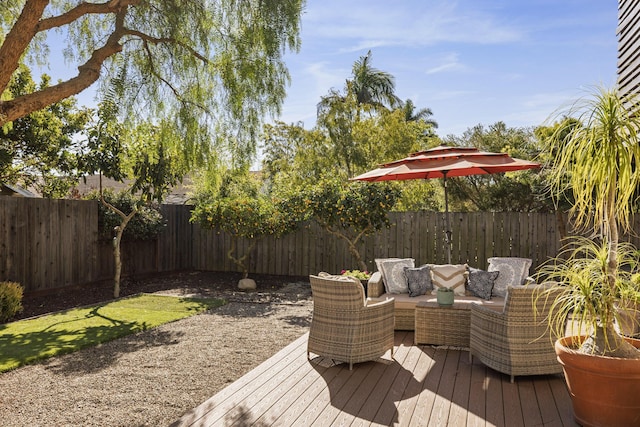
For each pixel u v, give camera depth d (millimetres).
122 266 10430
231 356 5117
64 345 5402
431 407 3723
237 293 9430
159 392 4059
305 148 15250
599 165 3123
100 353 5195
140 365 4785
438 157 6379
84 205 9398
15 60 4762
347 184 9406
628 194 3162
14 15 6188
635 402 3145
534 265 9609
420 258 10414
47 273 8656
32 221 8383
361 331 4652
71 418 3527
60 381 4312
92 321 6664
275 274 11617
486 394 4000
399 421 3463
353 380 4324
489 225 9930
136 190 8555
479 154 6387
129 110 6512
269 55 6406
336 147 14688
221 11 6582
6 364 4684
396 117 14898
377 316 4785
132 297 8672
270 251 11656
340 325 4695
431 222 10320
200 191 12914
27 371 4586
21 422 3453
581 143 3180
